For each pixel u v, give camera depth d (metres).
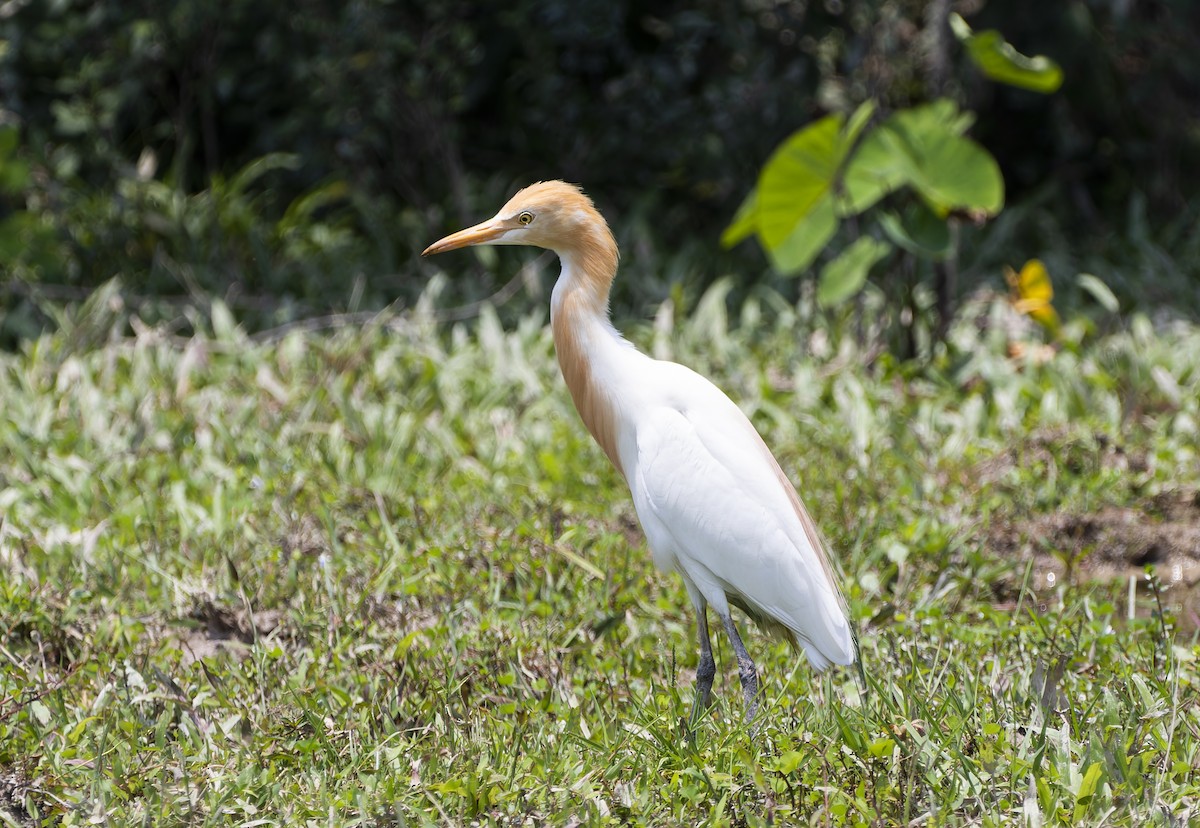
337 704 7.20
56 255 15.98
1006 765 6.18
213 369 13.82
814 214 13.52
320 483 10.77
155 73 17.89
